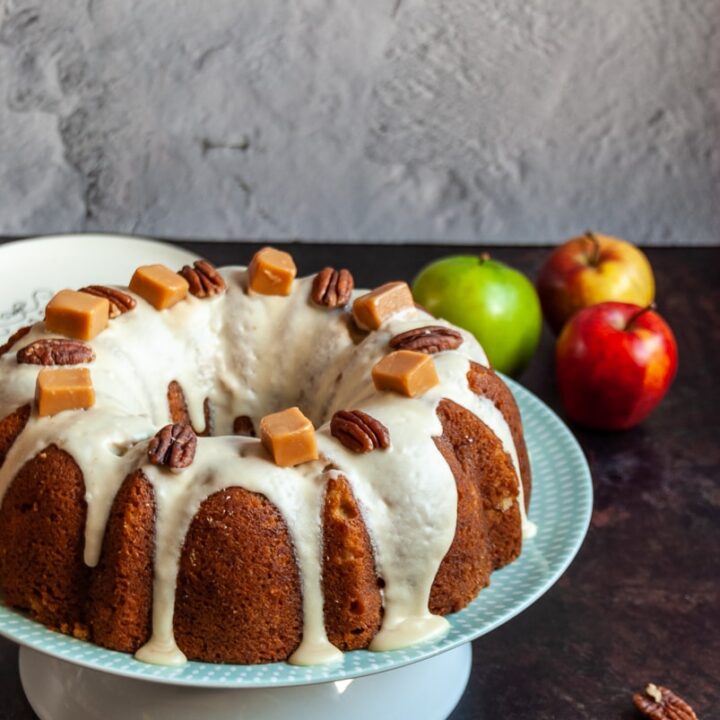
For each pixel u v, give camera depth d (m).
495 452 0.97
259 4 1.35
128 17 1.35
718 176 1.46
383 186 1.44
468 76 1.40
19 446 0.93
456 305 1.19
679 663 1.03
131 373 0.99
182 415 1.03
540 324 1.22
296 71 1.38
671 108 1.43
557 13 1.38
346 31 1.37
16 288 1.25
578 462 1.04
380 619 0.93
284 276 1.04
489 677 1.02
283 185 1.43
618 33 1.40
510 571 0.97
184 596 0.91
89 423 0.93
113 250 1.29
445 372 0.97
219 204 1.43
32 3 1.34
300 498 0.91
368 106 1.40
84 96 1.38
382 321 1.02
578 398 1.20
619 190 1.46
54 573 0.92
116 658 0.91
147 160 1.41
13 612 0.93
